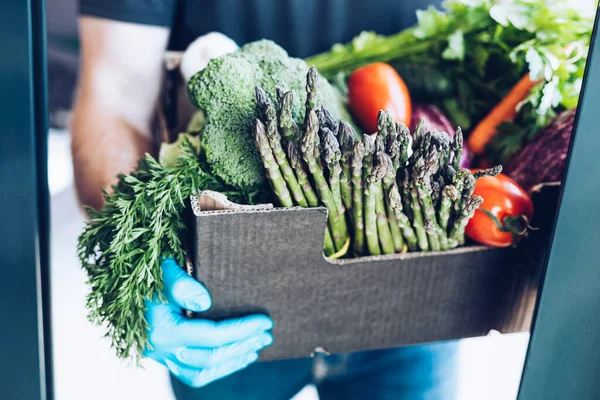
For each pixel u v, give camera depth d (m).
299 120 0.82
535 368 0.82
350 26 1.27
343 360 1.29
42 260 0.73
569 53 0.90
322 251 0.81
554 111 0.95
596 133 0.72
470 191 0.78
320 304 0.85
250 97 0.80
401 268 0.84
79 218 2.01
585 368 0.83
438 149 0.78
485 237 0.86
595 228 0.76
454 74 1.04
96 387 1.41
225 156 0.79
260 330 0.83
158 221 0.77
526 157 0.94
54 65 2.23
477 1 0.99
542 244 0.90
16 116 0.66
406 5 1.25
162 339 0.82
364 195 0.78
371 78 0.95
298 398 1.47
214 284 0.80
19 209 0.69
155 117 1.26
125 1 1.16
